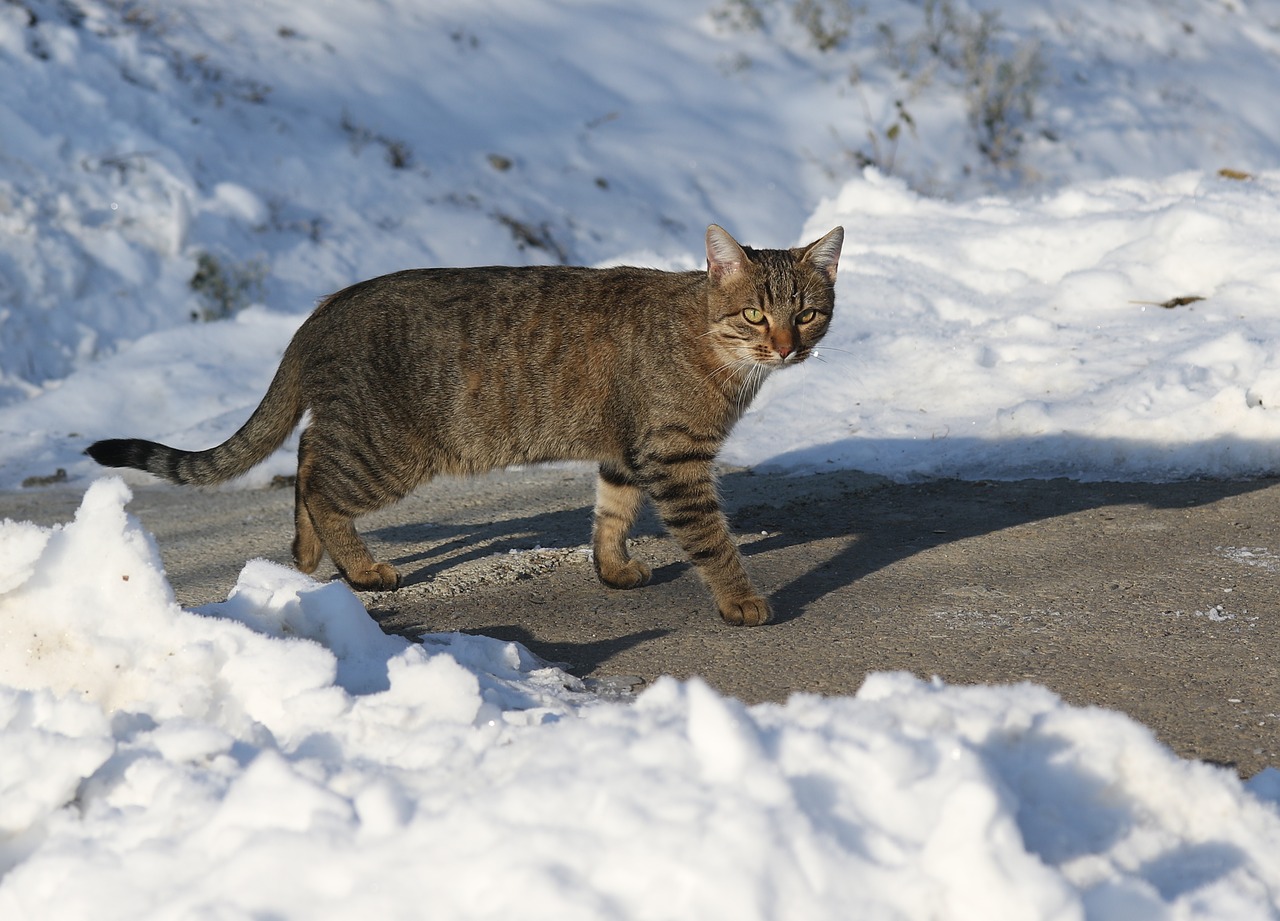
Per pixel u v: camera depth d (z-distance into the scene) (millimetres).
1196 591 4500
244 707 3113
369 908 2121
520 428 4914
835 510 5754
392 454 4887
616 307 4840
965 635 4160
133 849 2346
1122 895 2166
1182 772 2486
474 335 4824
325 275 11141
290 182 11867
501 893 2076
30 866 2342
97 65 11711
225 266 10562
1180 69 18922
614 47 15750
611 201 13367
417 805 2332
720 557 4582
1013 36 18141
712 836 2072
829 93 15984
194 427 7582
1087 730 2521
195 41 12945
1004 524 5410
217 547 5750
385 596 4836
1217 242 7582
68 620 3189
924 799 2217
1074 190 9406
